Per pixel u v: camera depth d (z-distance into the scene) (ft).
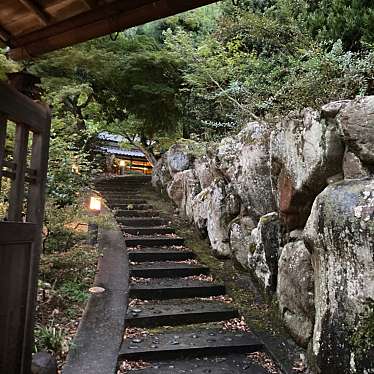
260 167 13.91
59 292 12.43
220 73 19.56
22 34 7.22
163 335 11.03
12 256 7.18
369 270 6.79
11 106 6.98
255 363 9.87
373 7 13.69
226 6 21.65
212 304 13.01
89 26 6.64
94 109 29.78
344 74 10.73
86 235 16.97
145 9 5.99
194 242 18.76
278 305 11.40
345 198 7.66
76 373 8.54
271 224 12.53
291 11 17.57
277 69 16.70
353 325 7.01
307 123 9.78
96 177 33.24
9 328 7.10
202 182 20.45
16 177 7.36
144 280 14.71
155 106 27.63
